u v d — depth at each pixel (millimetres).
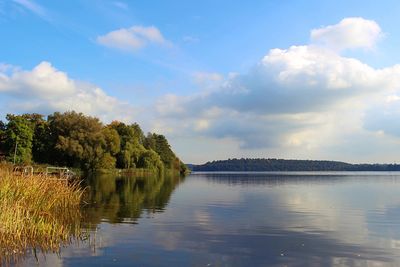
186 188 51750
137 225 19328
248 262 12844
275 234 17500
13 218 15477
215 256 13453
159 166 123000
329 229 19031
